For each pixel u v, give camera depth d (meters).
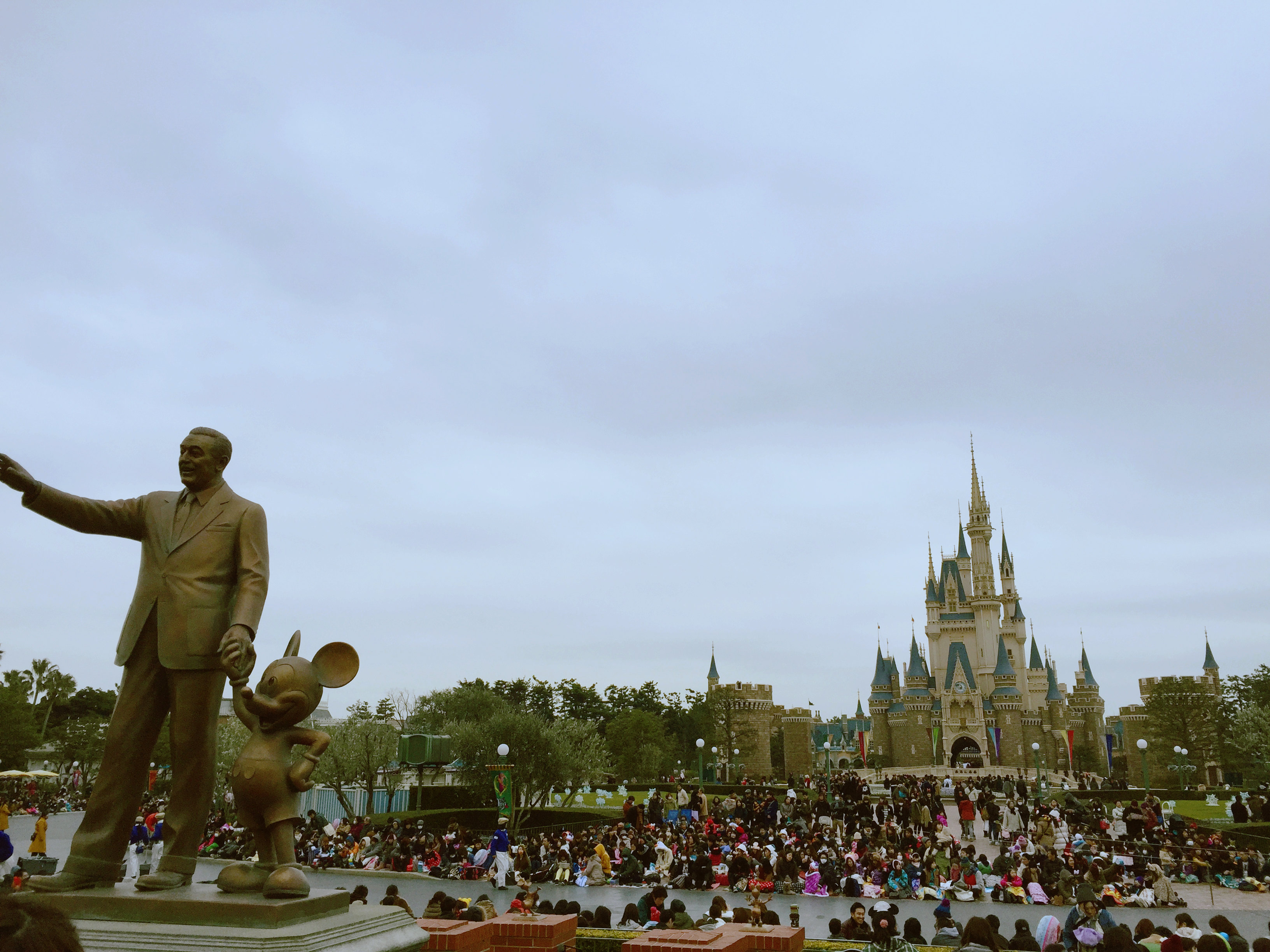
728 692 125.25
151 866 22.83
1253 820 41.28
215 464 6.67
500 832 25.67
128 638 6.35
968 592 159.75
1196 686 105.88
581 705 111.19
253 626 6.08
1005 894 24.28
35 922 2.03
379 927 5.67
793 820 38.81
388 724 48.81
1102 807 48.28
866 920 18.67
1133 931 19.83
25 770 69.06
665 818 39.53
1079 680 162.50
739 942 8.83
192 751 6.25
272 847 5.67
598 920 15.50
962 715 142.25
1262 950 10.50
